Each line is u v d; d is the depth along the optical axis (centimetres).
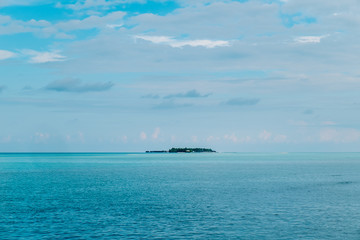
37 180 8144
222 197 5394
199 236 3159
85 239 3067
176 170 12438
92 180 8219
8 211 4184
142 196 5500
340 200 5072
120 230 3347
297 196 5491
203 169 13125
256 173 10819
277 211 4238
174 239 3077
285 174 10356
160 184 7356
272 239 3070
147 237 3130
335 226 3488
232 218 3853
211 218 3850
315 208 4431
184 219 3803
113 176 9494
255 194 5734
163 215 4003
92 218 3834
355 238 3095
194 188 6606
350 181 8019
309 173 10775
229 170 12450
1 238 3078
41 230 3331
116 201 4994
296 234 3216
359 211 4231
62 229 3372
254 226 3500
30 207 4462
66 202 4881
